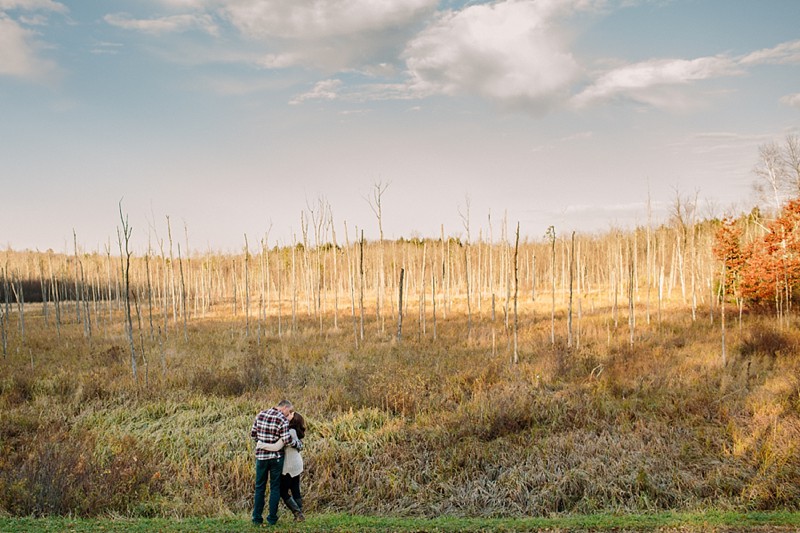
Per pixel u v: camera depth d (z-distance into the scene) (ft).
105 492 31.76
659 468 35.88
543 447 39.52
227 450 41.09
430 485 35.99
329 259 228.22
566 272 201.77
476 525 26.91
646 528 26.14
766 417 41.86
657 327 96.07
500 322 112.57
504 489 34.91
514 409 45.93
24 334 106.63
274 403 52.21
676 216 127.34
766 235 99.86
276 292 229.66
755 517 27.86
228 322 134.31
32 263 238.68
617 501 33.27
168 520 28.14
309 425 45.68
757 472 34.35
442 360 71.36
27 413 48.78
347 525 26.53
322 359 75.31
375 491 35.63
